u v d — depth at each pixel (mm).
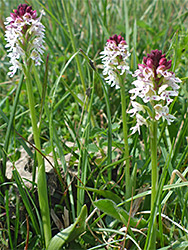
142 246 182
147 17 483
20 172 223
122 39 174
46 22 429
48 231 179
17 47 158
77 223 166
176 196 201
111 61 170
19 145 266
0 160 231
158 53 139
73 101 334
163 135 238
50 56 370
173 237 187
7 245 189
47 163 225
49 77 344
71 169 220
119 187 212
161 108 140
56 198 209
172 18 469
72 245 179
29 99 168
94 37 370
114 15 469
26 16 156
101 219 195
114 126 239
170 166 200
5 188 208
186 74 268
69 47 363
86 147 205
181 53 233
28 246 188
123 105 182
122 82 177
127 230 171
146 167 218
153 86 139
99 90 318
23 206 202
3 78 396
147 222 180
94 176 221
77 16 460
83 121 282
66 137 271
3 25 354
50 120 206
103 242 189
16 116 272
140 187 210
